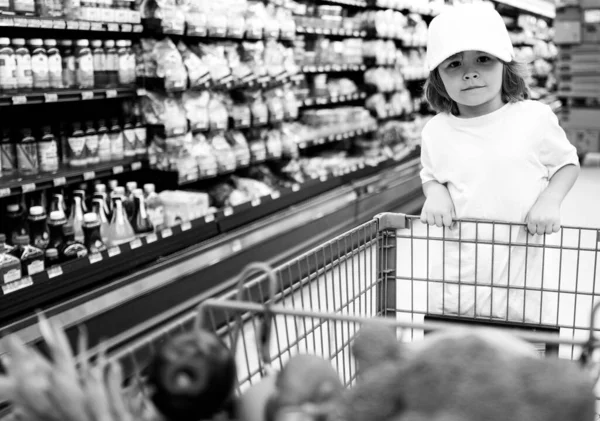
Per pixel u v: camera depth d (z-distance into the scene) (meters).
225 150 4.46
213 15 4.25
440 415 0.67
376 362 0.79
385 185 6.05
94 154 3.75
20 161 3.41
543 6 10.71
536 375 0.68
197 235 3.91
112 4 3.69
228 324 1.14
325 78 5.91
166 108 3.98
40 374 0.80
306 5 5.61
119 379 0.86
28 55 3.33
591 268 4.38
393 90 6.69
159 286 3.45
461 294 2.03
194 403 0.86
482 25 1.87
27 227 3.40
